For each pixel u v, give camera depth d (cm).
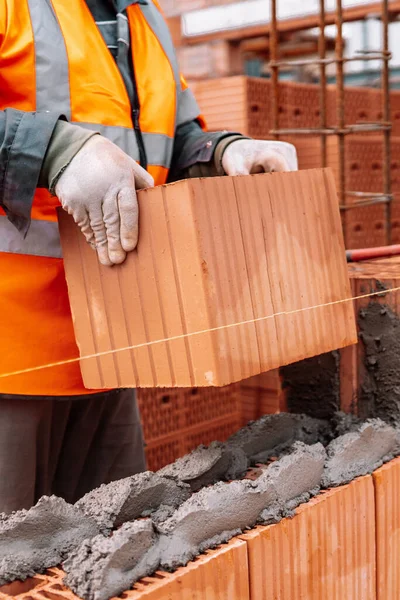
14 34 134
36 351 143
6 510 145
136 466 172
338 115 276
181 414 285
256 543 106
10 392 142
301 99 373
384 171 288
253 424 140
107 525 106
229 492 106
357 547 124
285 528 110
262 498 109
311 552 115
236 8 430
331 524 118
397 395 153
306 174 125
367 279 153
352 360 158
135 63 150
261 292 115
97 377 124
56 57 137
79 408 161
